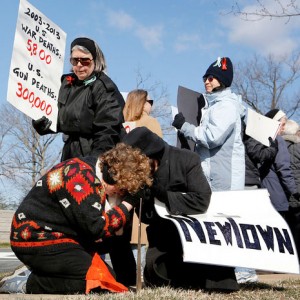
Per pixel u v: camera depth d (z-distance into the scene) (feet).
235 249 13.76
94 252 12.94
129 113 19.25
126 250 14.37
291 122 22.91
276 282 16.70
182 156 14.25
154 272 13.88
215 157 17.33
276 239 14.33
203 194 14.06
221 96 17.62
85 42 15.57
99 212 12.12
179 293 12.20
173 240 13.92
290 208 21.86
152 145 13.62
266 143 18.94
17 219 12.53
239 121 17.62
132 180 12.25
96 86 15.55
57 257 12.32
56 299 11.34
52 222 12.37
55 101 16.01
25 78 15.21
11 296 11.84
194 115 19.30
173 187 14.16
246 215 14.43
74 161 12.55
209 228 13.69
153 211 13.91
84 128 15.60
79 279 12.30
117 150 12.44
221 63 17.80
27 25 15.38
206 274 13.70
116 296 11.41
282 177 21.15
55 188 12.23
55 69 16.14
